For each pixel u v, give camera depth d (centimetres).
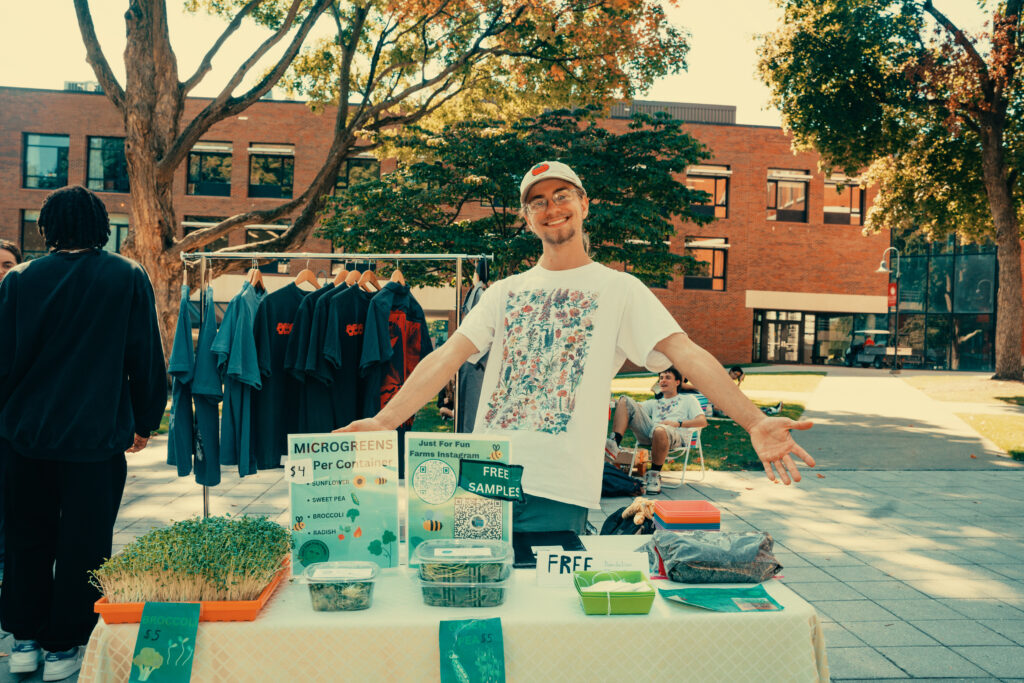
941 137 1861
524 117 1512
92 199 289
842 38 1666
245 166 2942
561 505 221
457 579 174
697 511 206
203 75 1281
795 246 3234
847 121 1759
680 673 169
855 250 3272
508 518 198
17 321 273
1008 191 1827
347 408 430
